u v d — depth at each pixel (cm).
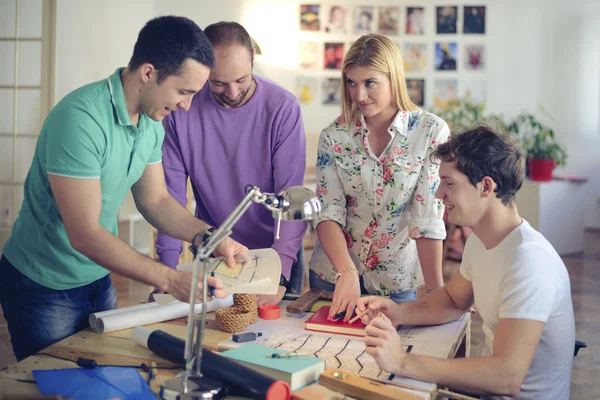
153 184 201
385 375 151
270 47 754
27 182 186
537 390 162
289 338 174
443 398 174
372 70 202
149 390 138
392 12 758
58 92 564
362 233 227
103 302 201
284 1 749
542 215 627
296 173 230
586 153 786
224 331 179
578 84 769
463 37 760
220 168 235
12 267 188
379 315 181
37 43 557
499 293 161
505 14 757
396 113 214
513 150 158
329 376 142
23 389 139
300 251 252
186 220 198
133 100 174
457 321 192
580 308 470
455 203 163
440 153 164
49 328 188
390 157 216
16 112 562
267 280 164
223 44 201
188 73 166
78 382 142
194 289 140
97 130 167
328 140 223
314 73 760
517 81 766
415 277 234
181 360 153
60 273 186
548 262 156
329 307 197
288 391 136
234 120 230
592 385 338
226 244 180
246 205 140
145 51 166
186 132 233
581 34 762
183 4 725
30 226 184
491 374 147
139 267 164
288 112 229
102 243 165
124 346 168
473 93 766
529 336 150
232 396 140
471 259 178
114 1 614
